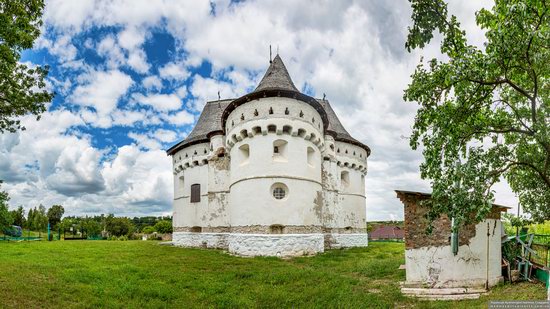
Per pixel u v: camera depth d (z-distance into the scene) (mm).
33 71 13734
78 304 12102
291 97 28000
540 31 7773
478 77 9203
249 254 26062
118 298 13195
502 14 8727
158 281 16219
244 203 27250
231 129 30078
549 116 10102
